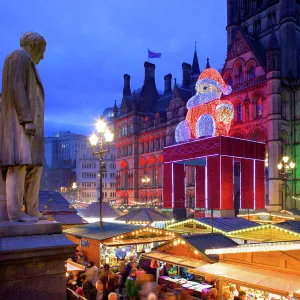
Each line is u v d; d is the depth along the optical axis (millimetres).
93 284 13586
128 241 19078
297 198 46594
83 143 153000
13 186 4770
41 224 4848
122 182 88875
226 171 36156
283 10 55156
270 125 48469
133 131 85250
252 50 53781
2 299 4359
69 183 130375
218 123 41438
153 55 92125
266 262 12422
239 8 64562
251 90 52562
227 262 13664
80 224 25391
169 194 42438
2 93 4852
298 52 55969
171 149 42219
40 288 4629
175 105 73938
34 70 5008
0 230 4523
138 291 11930
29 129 4680
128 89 93938
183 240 15609
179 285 14852
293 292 10008
